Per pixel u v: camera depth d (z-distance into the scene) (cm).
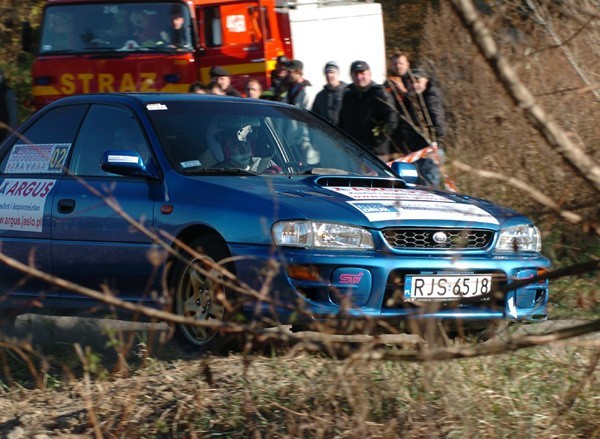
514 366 1018
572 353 1048
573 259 1593
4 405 1052
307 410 927
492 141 1391
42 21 3234
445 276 1197
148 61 3145
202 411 952
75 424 978
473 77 1708
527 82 1266
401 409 912
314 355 1080
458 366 984
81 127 1445
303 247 1162
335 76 2217
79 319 1407
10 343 1016
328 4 3716
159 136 1351
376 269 1168
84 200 1362
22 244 1420
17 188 1457
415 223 1205
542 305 1302
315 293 1158
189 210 1253
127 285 1318
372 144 1928
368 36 3694
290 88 2491
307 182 1306
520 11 973
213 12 3234
